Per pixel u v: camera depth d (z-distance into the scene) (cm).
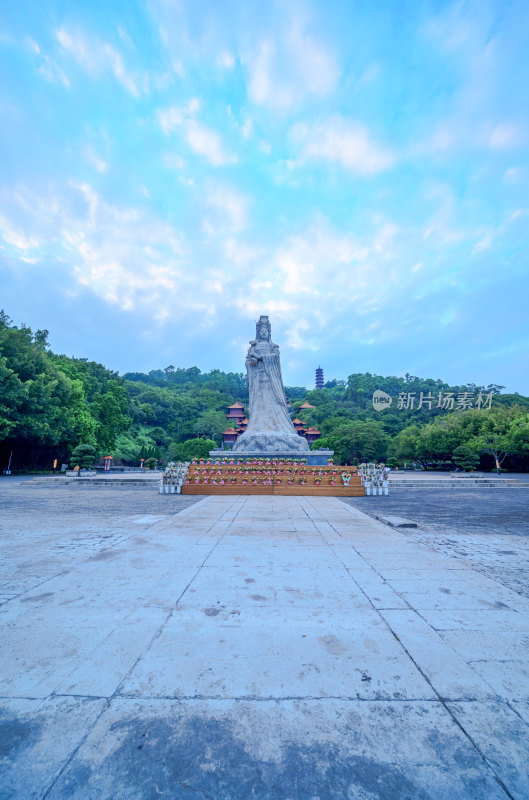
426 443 6106
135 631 468
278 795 259
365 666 396
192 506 1650
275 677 377
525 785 265
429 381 12825
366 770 277
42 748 293
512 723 319
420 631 472
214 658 410
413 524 1193
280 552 836
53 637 453
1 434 3928
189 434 10006
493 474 4772
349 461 7344
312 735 307
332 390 16350
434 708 336
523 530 1155
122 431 6569
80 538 990
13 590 605
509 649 433
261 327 3759
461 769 277
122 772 274
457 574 693
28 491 2458
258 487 2255
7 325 4706
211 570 705
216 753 290
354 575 681
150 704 339
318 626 484
